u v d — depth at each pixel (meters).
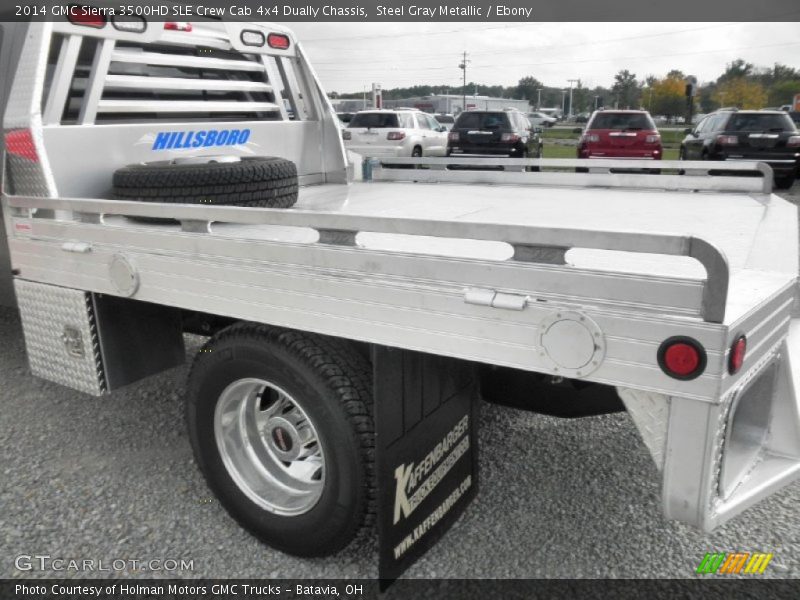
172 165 2.82
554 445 3.16
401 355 1.99
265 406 2.50
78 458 3.09
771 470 1.84
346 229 1.86
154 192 2.72
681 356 1.46
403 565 2.12
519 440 3.21
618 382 1.55
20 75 2.85
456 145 16.19
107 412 3.55
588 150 15.30
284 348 2.11
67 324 2.70
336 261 1.91
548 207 3.30
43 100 2.97
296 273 2.00
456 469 2.36
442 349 1.79
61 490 2.83
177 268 2.27
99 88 3.15
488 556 2.40
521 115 17.62
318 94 4.28
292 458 2.41
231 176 2.77
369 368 2.10
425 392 2.11
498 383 2.43
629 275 1.49
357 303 1.90
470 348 1.74
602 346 1.55
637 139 14.88
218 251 2.15
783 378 1.86
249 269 2.10
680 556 2.39
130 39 3.23
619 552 2.41
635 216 3.00
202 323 3.00
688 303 1.44
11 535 2.55
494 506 2.68
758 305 1.57
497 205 3.39
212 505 2.73
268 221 1.99
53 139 2.83
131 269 2.40
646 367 1.51
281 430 2.40
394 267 1.81
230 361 2.27
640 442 3.18
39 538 2.53
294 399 2.15
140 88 3.38
